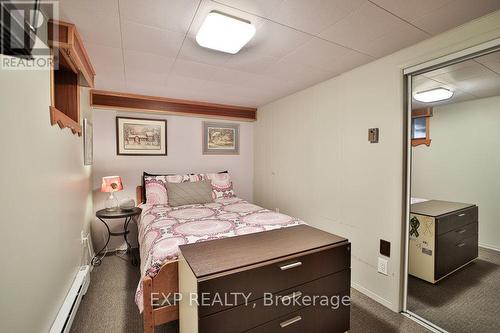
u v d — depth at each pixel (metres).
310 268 1.32
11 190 0.89
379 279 1.98
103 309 1.84
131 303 1.93
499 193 2.07
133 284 2.24
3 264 0.83
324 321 1.39
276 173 3.46
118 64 2.11
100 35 1.59
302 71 2.28
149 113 3.30
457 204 2.24
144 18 1.40
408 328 1.66
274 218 2.23
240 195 4.05
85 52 1.86
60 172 1.49
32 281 1.07
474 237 2.23
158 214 2.44
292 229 1.73
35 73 1.12
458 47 1.50
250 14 1.36
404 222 1.86
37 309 1.12
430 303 1.92
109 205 2.82
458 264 2.30
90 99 2.85
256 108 4.00
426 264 2.21
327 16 1.38
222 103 3.66
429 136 2.23
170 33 1.58
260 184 3.91
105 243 3.04
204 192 3.10
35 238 1.10
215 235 1.76
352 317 1.78
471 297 1.97
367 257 2.09
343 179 2.34
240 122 4.02
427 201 2.26
